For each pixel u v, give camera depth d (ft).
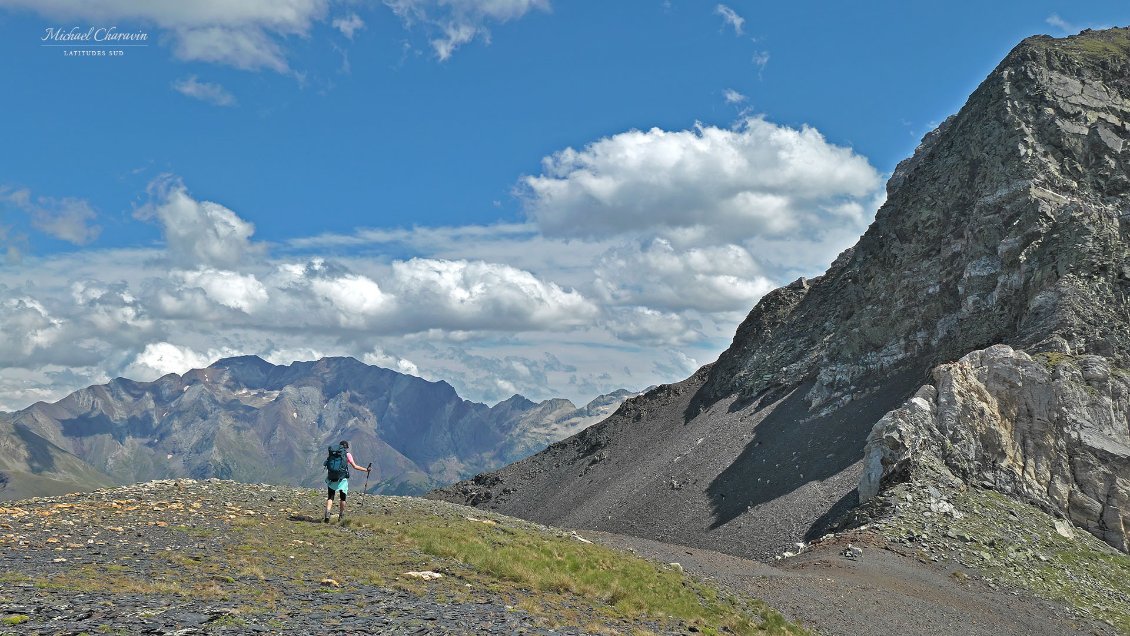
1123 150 334.03
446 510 139.44
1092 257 279.08
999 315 299.38
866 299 389.19
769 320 501.56
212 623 52.85
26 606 52.24
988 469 231.30
